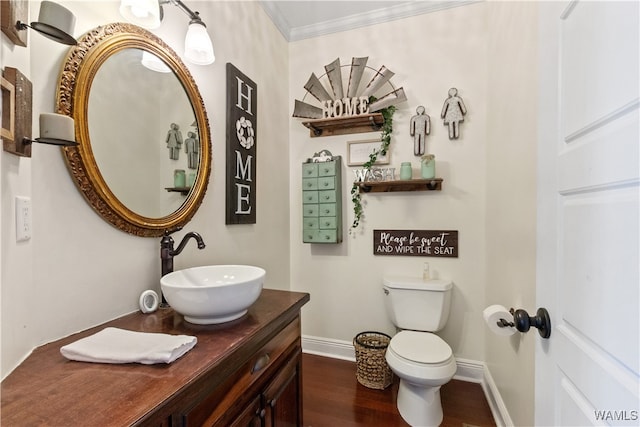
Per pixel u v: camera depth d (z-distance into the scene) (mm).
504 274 1504
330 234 2248
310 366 2189
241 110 1754
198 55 1256
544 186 752
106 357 701
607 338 505
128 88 1068
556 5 704
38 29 703
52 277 831
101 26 971
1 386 615
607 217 510
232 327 946
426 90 2121
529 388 1149
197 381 656
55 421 509
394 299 1989
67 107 864
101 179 957
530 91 1151
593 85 556
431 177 1968
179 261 1324
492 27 1785
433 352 1571
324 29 2361
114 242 1023
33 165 781
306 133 2430
